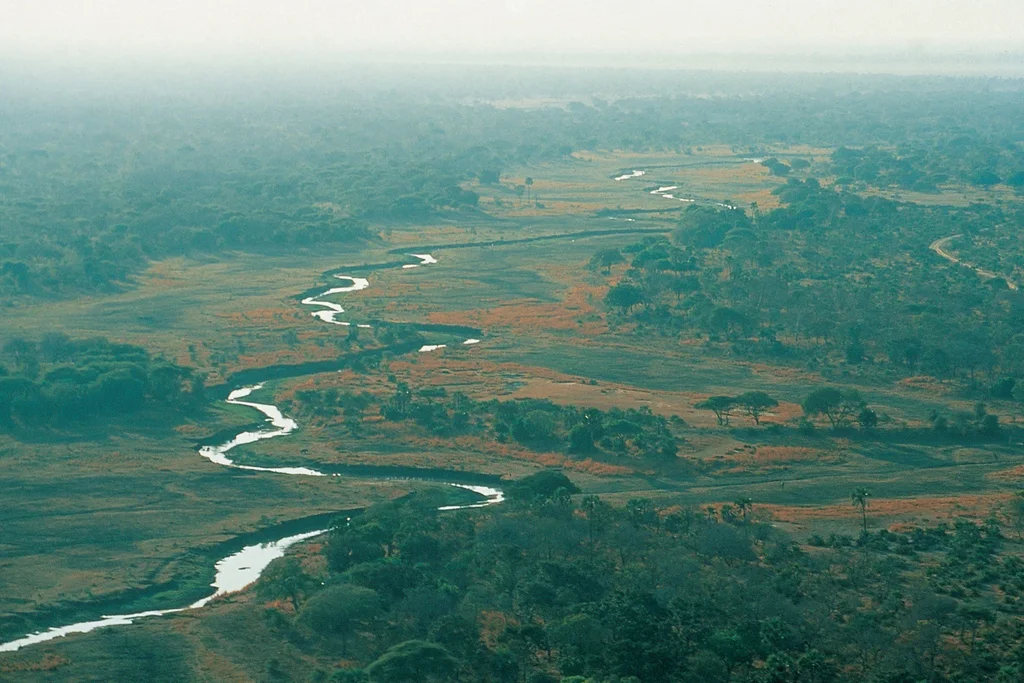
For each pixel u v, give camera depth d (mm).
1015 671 134625
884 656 142000
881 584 163500
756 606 154750
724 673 139375
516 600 159875
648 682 136625
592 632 145375
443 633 149625
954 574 166500
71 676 147125
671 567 165875
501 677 142375
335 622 155500
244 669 148875
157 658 152125
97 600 170625
